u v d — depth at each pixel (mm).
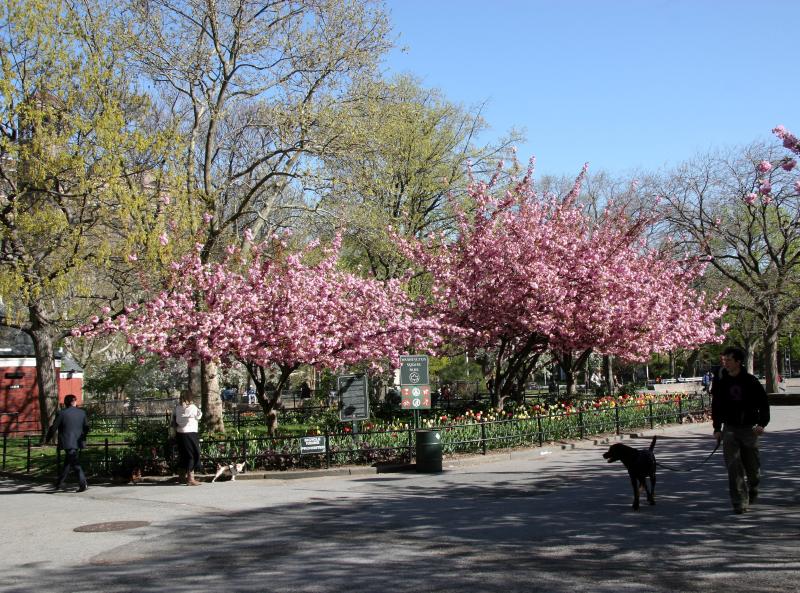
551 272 22250
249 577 7562
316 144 24047
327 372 37000
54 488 16812
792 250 46844
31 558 8969
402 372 18422
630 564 7445
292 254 20438
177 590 7152
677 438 21406
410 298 26859
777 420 26766
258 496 13758
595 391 35844
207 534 10031
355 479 15977
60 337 24984
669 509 10422
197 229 21234
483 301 23422
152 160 21406
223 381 48062
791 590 6348
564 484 13672
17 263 20000
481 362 35062
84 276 22297
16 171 20469
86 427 16688
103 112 20578
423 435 16578
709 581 6715
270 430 20281
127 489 15945
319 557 8359
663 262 28750
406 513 11156
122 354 48781
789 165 10297
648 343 25312
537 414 21422
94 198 20953
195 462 16062
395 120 28688
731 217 42938
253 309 18953
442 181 34062
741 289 41281
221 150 29312
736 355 9750
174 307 18406
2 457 22078
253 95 25391
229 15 24422
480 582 6992
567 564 7555
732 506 10312
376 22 25297
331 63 24438
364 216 25906
